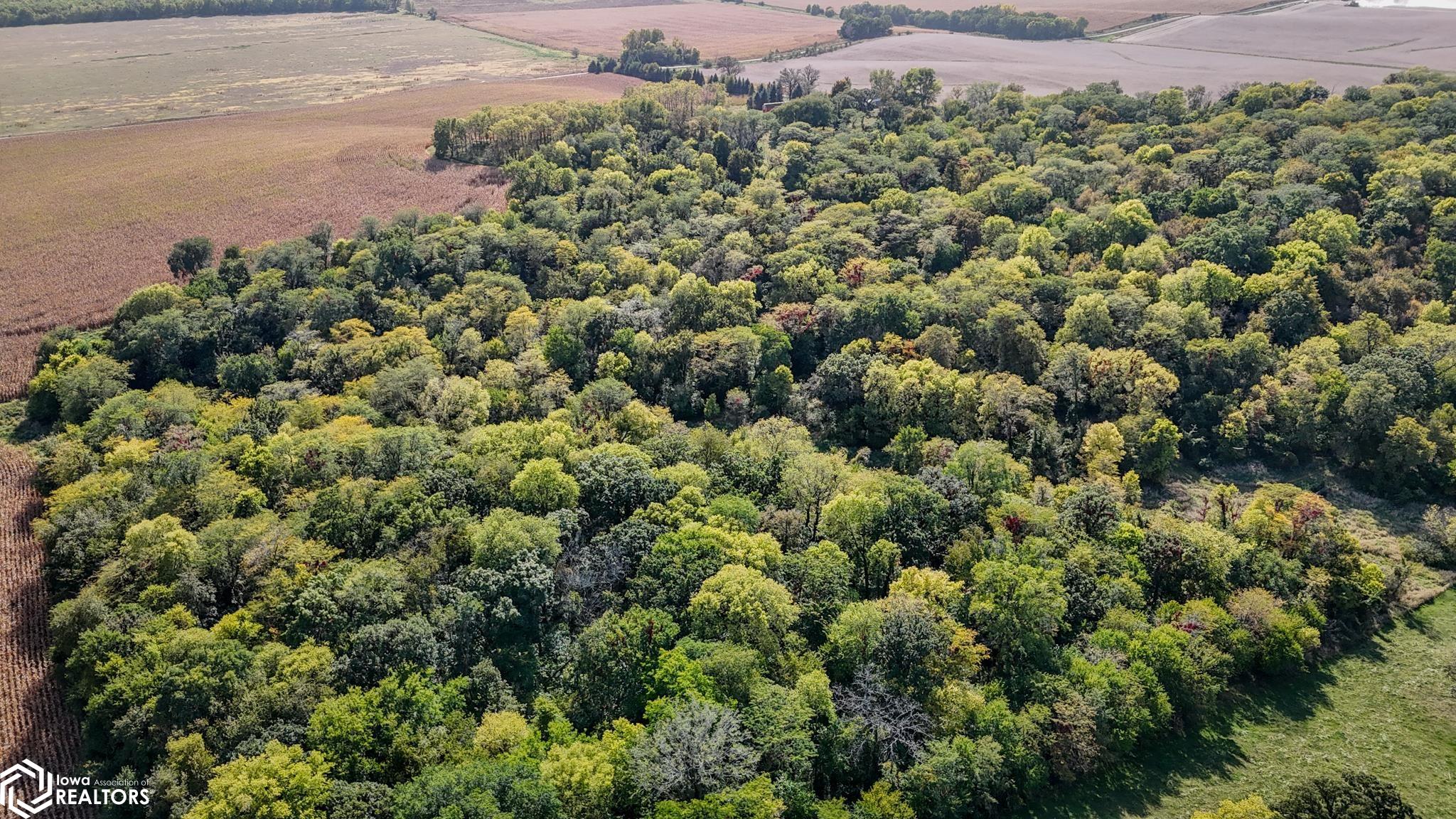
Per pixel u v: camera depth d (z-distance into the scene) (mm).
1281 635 100812
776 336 162375
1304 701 99875
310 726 83438
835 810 77438
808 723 85125
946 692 89062
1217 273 162250
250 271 190250
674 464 129000
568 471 123375
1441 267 162125
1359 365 144500
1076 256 185250
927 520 113000
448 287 184875
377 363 158000
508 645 95938
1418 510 131750
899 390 145375
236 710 86438
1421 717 97500
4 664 105062
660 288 187125
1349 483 138500
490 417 146875
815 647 98000
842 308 167750
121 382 156000
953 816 82125
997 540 107750
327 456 125000
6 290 193000
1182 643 96812
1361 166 196250
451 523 110438
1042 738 87750
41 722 97375
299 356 162625
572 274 191125
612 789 77312
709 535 104562
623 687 89562
